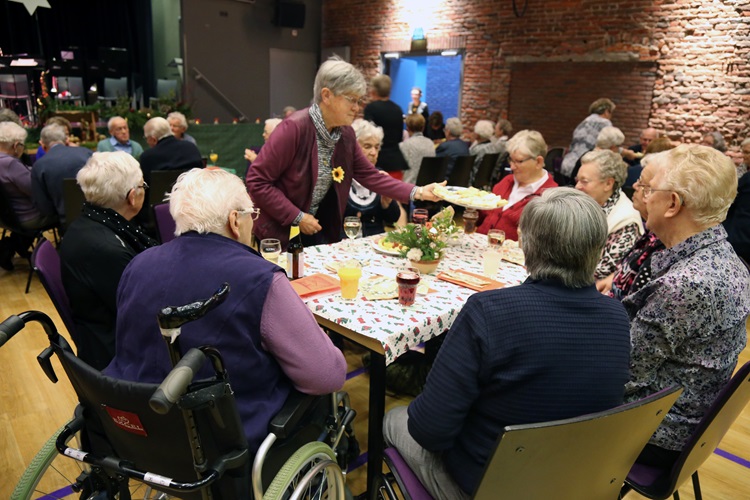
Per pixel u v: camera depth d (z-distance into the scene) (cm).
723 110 608
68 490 188
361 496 191
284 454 136
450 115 902
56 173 372
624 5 656
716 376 136
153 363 120
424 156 538
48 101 607
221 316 118
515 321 107
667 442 140
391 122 473
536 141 269
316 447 133
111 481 130
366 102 970
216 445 110
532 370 107
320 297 183
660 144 420
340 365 134
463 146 583
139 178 183
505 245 250
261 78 965
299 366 125
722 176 136
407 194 262
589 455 104
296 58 1005
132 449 117
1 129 388
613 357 112
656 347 136
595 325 111
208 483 106
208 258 122
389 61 948
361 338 162
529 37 746
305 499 141
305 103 1040
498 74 789
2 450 209
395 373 257
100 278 166
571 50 709
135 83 1094
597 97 699
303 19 966
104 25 1130
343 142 254
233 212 129
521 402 109
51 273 165
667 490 134
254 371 122
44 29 1081
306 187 250
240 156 735
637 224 223
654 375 139
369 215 298
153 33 1152
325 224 268
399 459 141
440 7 838
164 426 108
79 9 1104
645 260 169
